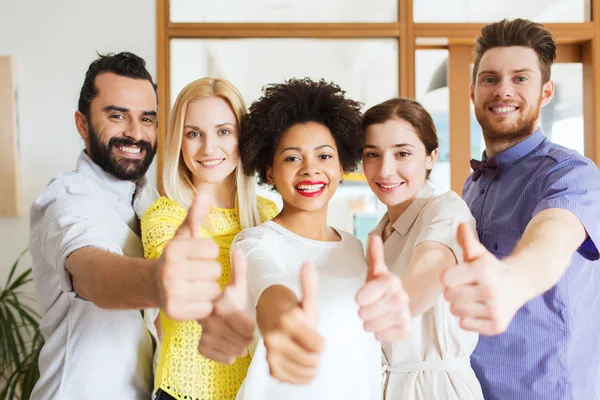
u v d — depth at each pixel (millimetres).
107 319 1331
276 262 1094
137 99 1458
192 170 1376
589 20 2895
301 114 1256
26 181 2719
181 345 1254
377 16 2863
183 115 1365
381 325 684
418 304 1031
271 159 1308
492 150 1624
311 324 660
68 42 2725
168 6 2787
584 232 1110
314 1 2854
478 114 1629
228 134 1374
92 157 1473
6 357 2406
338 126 1264
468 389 1229
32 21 2717
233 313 680
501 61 1557
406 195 1348
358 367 1188
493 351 1458
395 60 2867
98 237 1112
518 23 1567
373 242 724
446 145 2994
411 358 1259
